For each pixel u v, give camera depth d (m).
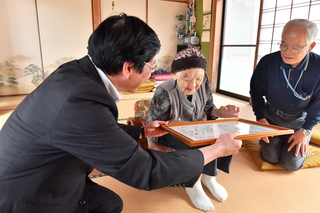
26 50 4.39
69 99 0.68
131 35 0.75
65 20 4.58
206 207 1.42
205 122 1.36
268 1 3.60
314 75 1.62
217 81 5.18
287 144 1.84
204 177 1.63
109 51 0.76
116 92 0.88
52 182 0.79
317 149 2.25
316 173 1.87
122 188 1.66
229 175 1.83
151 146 1.58
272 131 1.13
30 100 0.75
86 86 0.70
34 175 0.76
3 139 0.77
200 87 1.57
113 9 4.91
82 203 0.96
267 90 1.88
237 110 1.57
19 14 4.22
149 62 0.84
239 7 4.37
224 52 4.90
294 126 1.87
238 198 1.55
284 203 1.50
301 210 1.43
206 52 5.21
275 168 1.90
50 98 0.70
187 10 5.60
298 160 1.79
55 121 0.68
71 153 0.71
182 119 1.58
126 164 0.72
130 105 3.77
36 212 0.78
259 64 1.89
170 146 1.55
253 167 1.96
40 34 4.44
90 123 0.69
